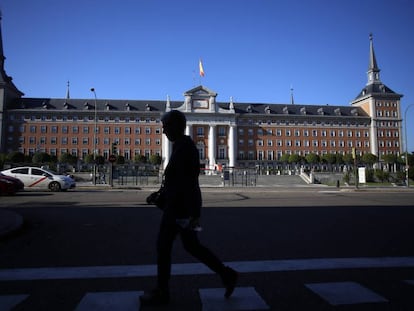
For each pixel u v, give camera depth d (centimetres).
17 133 7731
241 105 8875
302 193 2278
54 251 566
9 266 475
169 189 339
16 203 1349
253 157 8338
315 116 8606
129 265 481
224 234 717
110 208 1191
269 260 506
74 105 8119
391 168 7694
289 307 324
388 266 474
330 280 410
